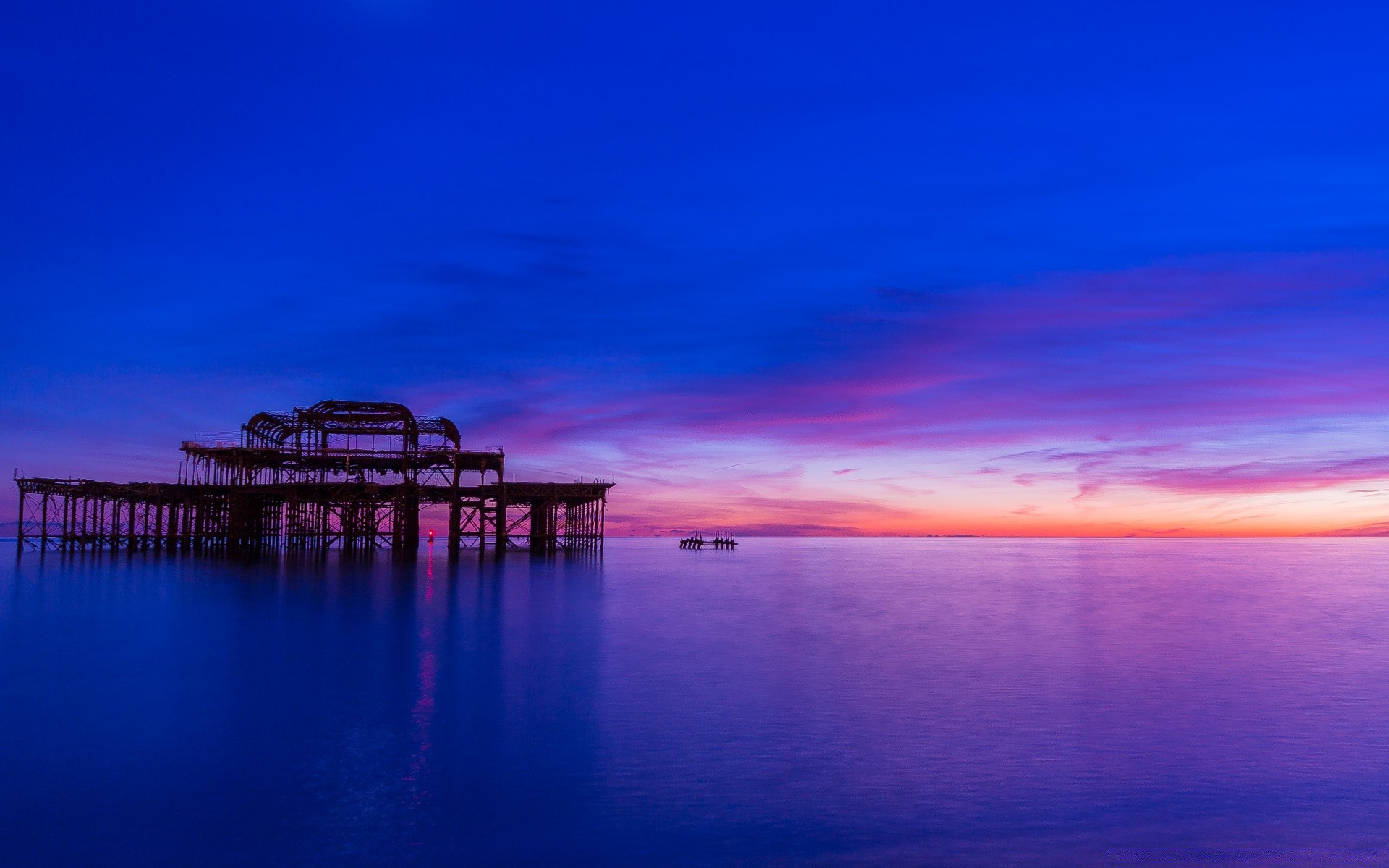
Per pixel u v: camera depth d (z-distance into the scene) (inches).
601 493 3659.0
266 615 1568.7
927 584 2878.9
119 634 1334.9
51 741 759.1
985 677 1085.1
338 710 872.9
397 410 3216.0
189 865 530.0
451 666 1104.8
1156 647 1366.9
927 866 539.8
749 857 549.3
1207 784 680.4
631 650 1264.8
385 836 572.4
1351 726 853.8
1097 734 814.5
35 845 554.3
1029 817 613.9
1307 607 2119.8
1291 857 556.4
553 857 546.0
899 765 716.7
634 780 677.3
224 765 700.7
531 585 2246.6
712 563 4507.9
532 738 781.3
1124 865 543.2
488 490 3444.9
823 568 4146.2
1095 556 6811.0
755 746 764.0
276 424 3179.1
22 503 3161.9
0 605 1689.2
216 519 3646.7
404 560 3139.8
